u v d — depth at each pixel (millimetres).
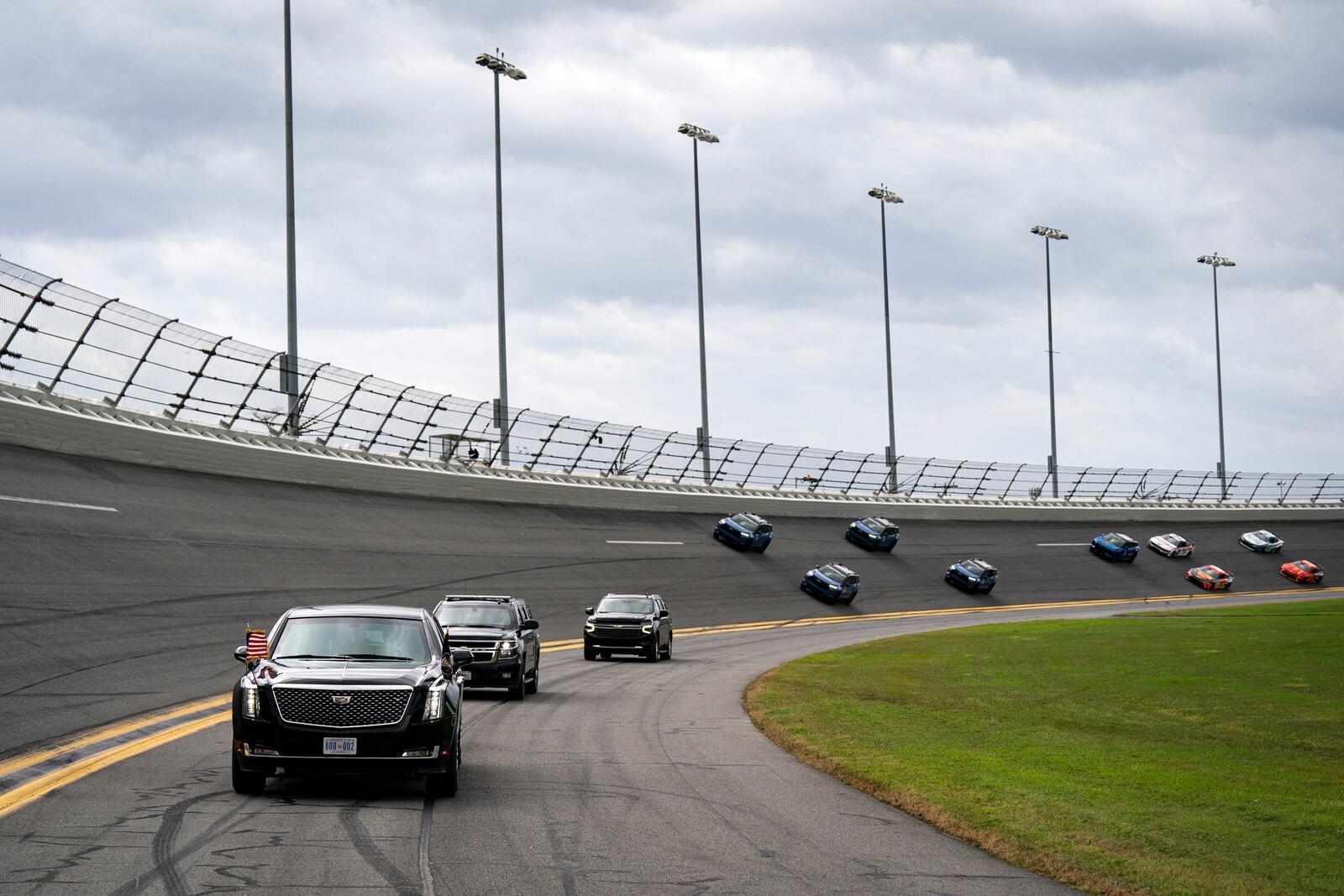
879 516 175250
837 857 20766
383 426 117375
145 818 21844
